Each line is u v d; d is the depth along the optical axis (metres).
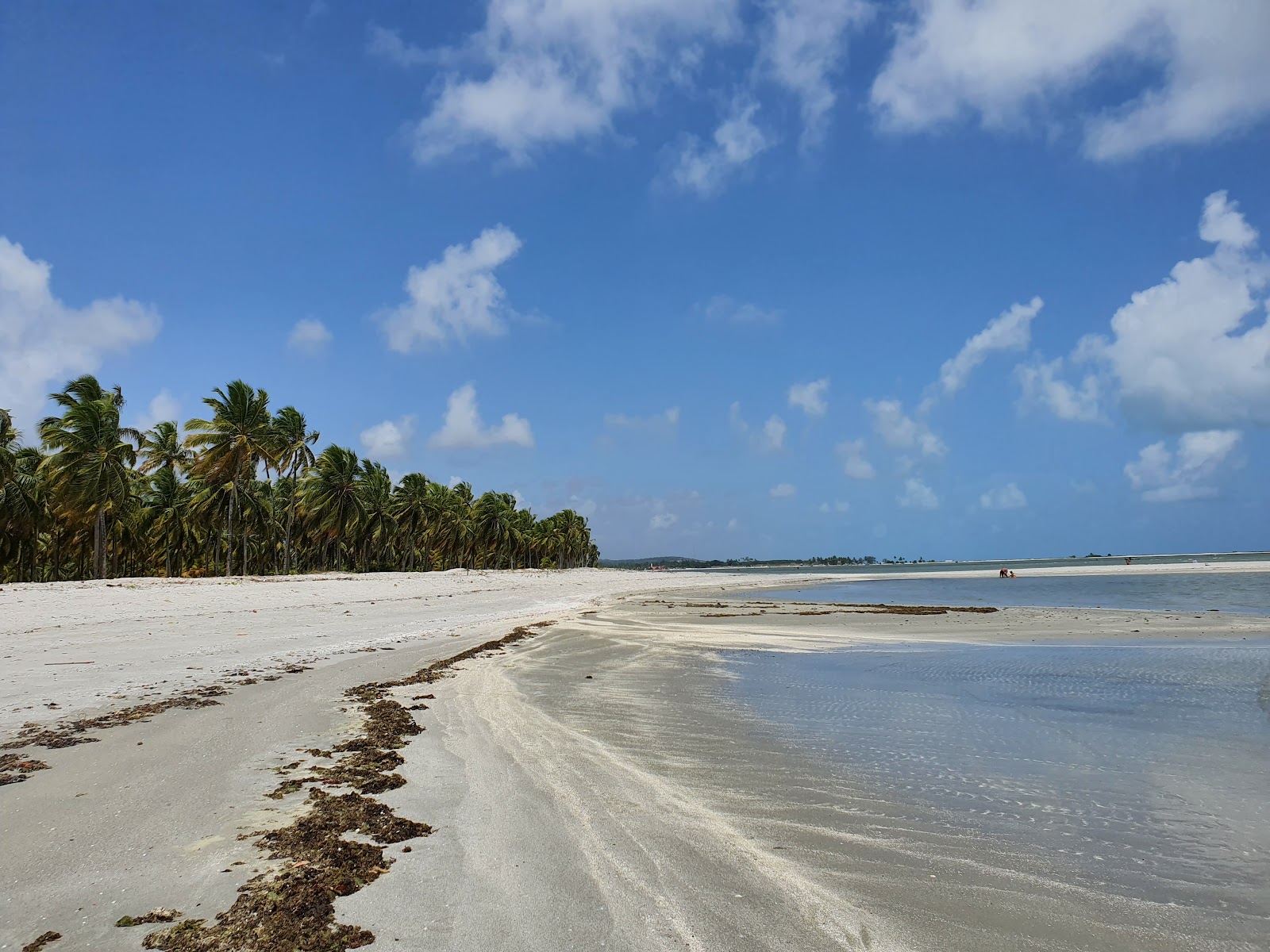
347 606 29.95
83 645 16.97
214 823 6.25
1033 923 4.90
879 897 5.23
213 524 56.34
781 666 17.17
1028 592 54.66
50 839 5.88
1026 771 8.47
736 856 5.94
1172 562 160.88
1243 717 11.23
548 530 137.75
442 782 7.66
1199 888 5.48
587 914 4.85
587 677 15.21
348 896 5.03
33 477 49.16
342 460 61.91
